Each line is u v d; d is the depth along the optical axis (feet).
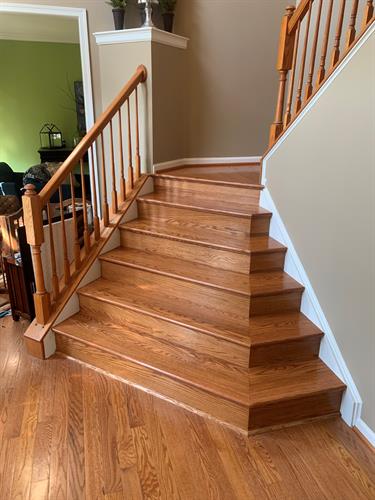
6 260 9.25
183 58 11.61
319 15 7.29
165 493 5.36
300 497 5.34
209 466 5.78
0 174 17.88
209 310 7.91
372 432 6.17
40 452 5.97
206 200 10.10
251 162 13.57
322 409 6.73
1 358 8.25
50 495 5.31
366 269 5.99
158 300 8.32
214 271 8.46
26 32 16.48
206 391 6.57
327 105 6.70
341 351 6.77
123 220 10.02
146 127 10.84
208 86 12.30
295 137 7.73
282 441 6.27
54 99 20.89
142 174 10.96
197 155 12.92
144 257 9.28
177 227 9.78
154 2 10.41
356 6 6.42
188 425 6.53
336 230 6.66
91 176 12.03
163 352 7.50
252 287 7.68
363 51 5.82
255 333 7.16
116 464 5.79
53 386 7.41
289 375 6.86
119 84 10.86
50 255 8.98
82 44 11.11
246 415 6.28
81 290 8.78
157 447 6.09
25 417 6.64
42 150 19.93
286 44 8.17
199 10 11.55
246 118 13.07
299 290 7.78
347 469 5.78
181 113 12.07
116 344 7.75
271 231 8.98
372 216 5.77
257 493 5.39
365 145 5.83
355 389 6.48
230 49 12.14
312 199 7.33
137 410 6.84
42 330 8.20
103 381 7.56
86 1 10.80
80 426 6.47
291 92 8.23
